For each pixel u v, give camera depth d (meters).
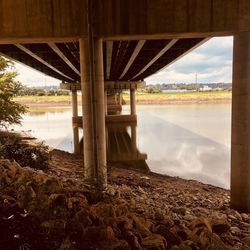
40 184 9.59
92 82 14.01
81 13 13.63
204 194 16.47
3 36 13.56
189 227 9.17
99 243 6.39
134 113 62.25
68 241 5.80
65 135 43.53
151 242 7.06
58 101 143.25
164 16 13.59
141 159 27.94
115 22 13.69
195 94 159.38
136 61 35.00
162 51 23.52
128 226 7.52
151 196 14.63
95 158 14.48
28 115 83.69
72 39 14.17
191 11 13.53
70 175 17.84
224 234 9.40
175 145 34.47
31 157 17.95
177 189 17.20
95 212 8.10
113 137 41.81
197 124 53.41
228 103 127.62
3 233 5.82
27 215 6.63
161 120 62.31
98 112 14.37
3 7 13.50
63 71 42.94
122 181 17.55
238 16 13.41
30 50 22.23
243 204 13.99
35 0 13.52
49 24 13.60
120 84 60.25
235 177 14.09
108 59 29.92
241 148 13.81
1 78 29.69
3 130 44.50
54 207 7.57
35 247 5.68
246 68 13.50
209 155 29.09
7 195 8.07
